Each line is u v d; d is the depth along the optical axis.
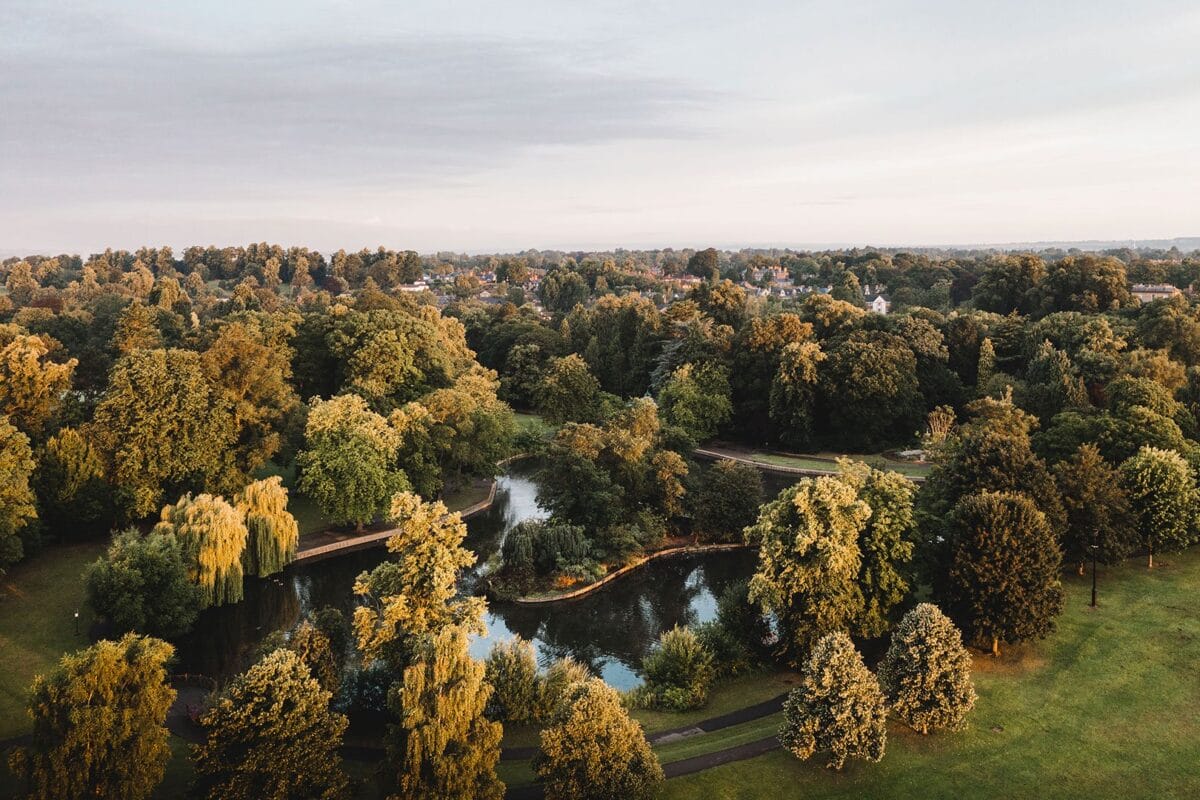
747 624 50.00
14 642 47.16
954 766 35.22
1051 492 52.16
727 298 140.88
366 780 34.88
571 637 55.56
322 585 62.59
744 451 108.56
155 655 30.39
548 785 31.50
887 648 47.47
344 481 67.94
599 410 116.56
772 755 36.62
